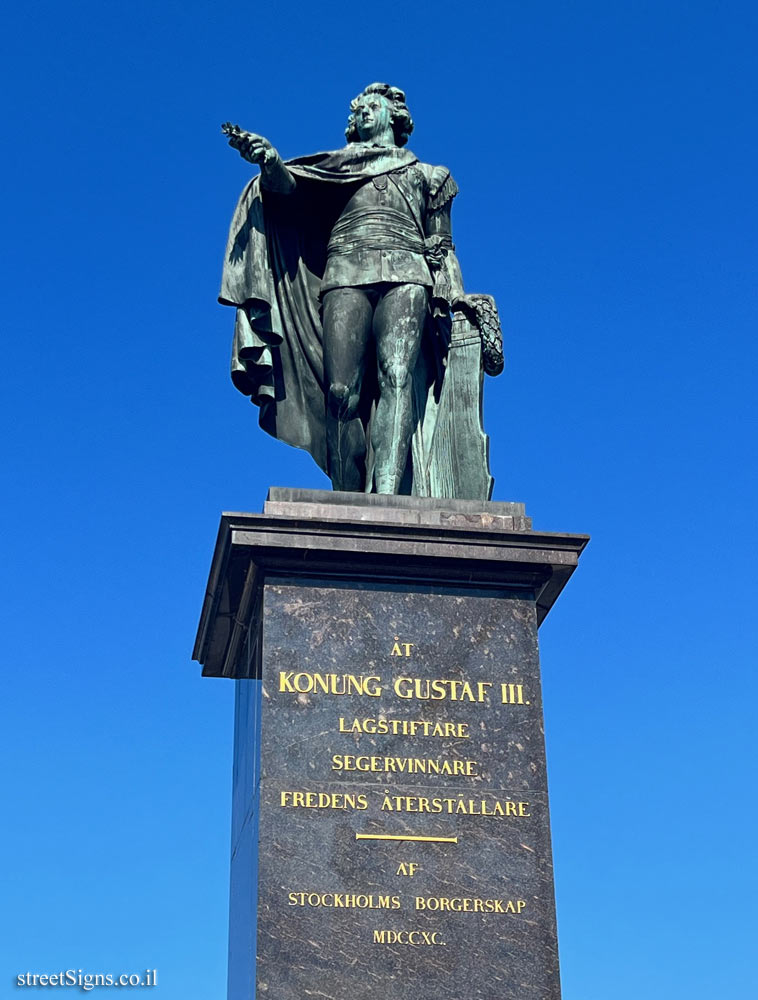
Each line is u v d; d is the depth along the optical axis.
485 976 9.68
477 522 11.09
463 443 12.23
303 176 12.28
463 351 12.45
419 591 10.79
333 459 12.16
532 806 10.22
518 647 10.73
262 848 9.80
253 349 11.82
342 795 10.04
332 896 9.73
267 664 10.38
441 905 9.82
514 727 10.46
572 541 10.98
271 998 9.41
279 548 10.62
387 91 13.10
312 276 12.60
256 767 10.29
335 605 10.64
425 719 10.38
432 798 10.13
